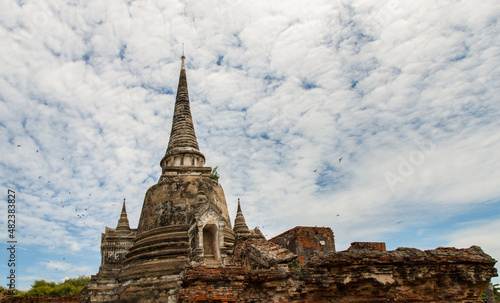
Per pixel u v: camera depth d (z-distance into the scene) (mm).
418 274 19172
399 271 19188
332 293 18172
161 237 29531
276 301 16984
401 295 19125
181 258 27922
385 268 18484
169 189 32344
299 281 17641
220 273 16625
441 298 19750
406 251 19578
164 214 30984
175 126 40781
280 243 34688
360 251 18797
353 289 18438
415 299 19297
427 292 19672
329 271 18016
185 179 33062
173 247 28703
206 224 23703
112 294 32469
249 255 19812
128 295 27359
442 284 20016
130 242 38281
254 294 17109
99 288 34594
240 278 16672
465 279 19875
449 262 19906
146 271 27688
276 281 17172
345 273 18031
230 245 30531
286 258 18094
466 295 20125
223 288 16375
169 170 34656
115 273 35875
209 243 24734
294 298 17359
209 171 35750
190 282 16281
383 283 18234
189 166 35469
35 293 73875
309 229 32531
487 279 20281
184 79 44719
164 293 25922
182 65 46125
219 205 33344
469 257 20406
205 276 16328
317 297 17984
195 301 15812
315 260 18047
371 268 18172
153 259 28672
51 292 75062
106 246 37281
